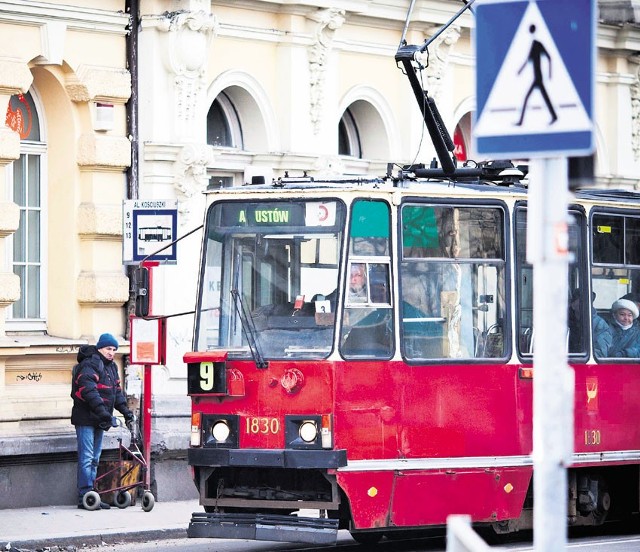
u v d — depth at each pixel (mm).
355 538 30172
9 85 33531
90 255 35406
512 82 14023
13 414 33281
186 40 36531
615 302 30250
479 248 27656
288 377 25984
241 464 26031
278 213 26719
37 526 30250
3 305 33562
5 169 33844
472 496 27078
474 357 27359
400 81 43688
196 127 37219
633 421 30172
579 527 32406
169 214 31078
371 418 26078
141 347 31672
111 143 35562
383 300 26453
